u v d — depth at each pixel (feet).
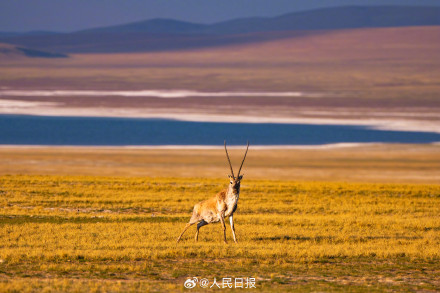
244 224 351.25
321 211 432.66
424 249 255.50
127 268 212.64
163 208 433.48
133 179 638.94
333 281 196.85
